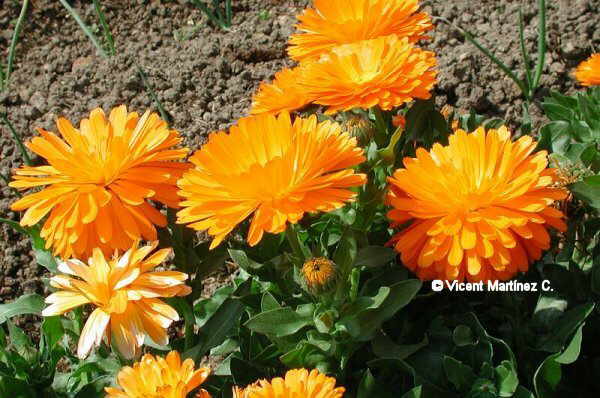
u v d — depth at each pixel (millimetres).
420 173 465
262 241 508
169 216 507
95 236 473
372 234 539
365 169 492
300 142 438
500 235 445
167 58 738
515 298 515
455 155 472
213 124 697
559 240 540
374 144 497
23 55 768
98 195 466
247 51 736
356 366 523
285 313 480
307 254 501
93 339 443
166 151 481
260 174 426
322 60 513
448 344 510
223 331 519
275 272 515
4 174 691
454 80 699
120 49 755
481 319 531
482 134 464
